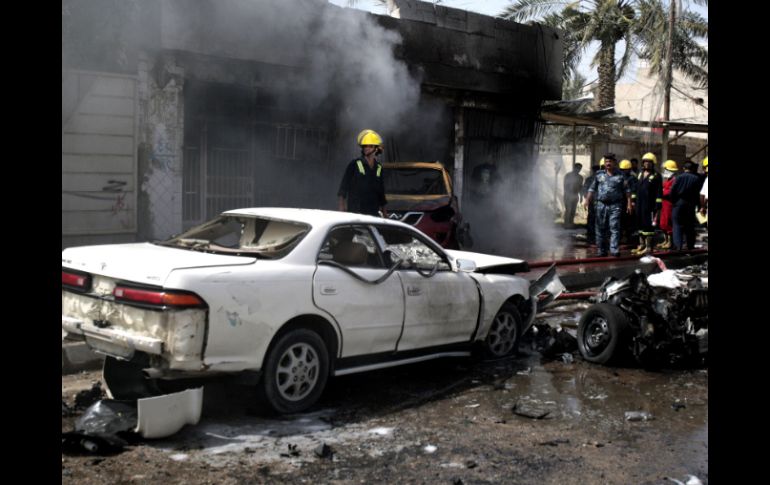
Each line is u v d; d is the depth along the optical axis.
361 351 5.48
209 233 5.58
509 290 6.98
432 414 5.12
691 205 16.20
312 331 5.00
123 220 10.98
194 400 4.38
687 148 32.69
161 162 11.36
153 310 4.31
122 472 3.66
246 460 3.95
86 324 4.65
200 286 4.33
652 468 4.12
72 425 4.41
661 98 29.14
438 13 16.09
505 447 4.41
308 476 3.76
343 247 5.59
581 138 30.84
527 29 18.25
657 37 27.28
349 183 8.45
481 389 5.92
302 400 4.98
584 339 7.18
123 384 5.01
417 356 6.07
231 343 4.47
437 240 11.13
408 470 3.92
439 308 6.09
